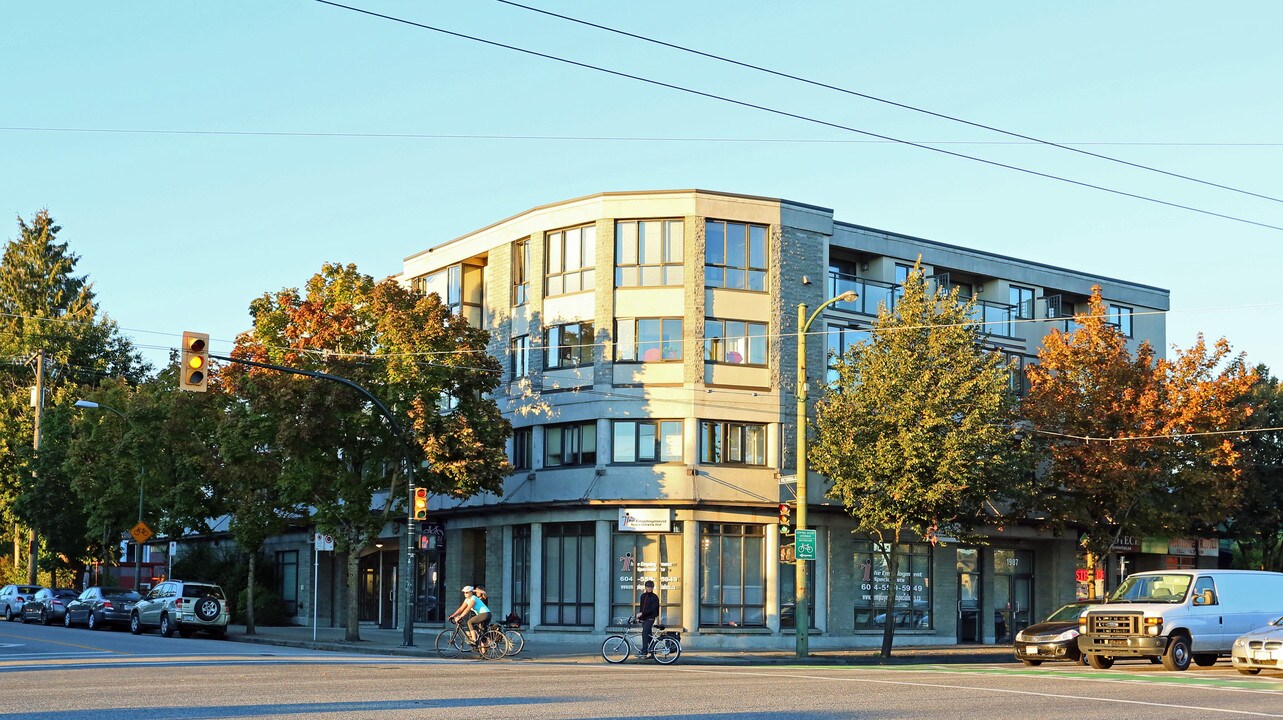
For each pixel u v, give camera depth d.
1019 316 49.72
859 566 43.78
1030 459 38.84
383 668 24.53
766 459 42.22
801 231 43.38
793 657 35.41
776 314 42.53
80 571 68.25
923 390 36.34
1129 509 41.97
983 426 36.22
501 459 39.34
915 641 44.50
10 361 75.50
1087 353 42.72
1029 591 48.88
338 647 36.50
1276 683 22.56
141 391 52.84
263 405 38.72
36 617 51.75
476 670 24.66
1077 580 47.34
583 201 42.88
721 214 42.22
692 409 41.16
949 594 45.91
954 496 35.81
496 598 44.69
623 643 31.48
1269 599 29.55
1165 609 27.92
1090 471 41.28
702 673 25.06
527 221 44.72
